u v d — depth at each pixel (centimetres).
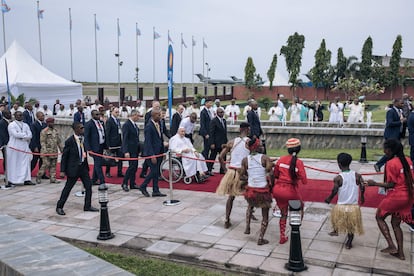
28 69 3005
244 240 691
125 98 4431
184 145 1117
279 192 653
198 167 1103
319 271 571
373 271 571
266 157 668
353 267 582
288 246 662
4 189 1085
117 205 913
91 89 8631
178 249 657
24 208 906
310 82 6047
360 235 655
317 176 1148
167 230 746
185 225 772
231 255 629
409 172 589
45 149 1141
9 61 2980
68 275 391
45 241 485
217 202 927
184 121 1233
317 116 2405
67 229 764
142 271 587
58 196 1009
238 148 731
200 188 1063
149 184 1127
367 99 5353
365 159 1323
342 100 5472
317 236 703
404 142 1521
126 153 1018
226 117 2509
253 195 667
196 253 640
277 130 1639
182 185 1102
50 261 425
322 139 1603
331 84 5550
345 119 2566
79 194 1010
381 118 2889
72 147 847
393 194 597
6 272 422
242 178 685
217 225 769
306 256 619
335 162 1341
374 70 5362
